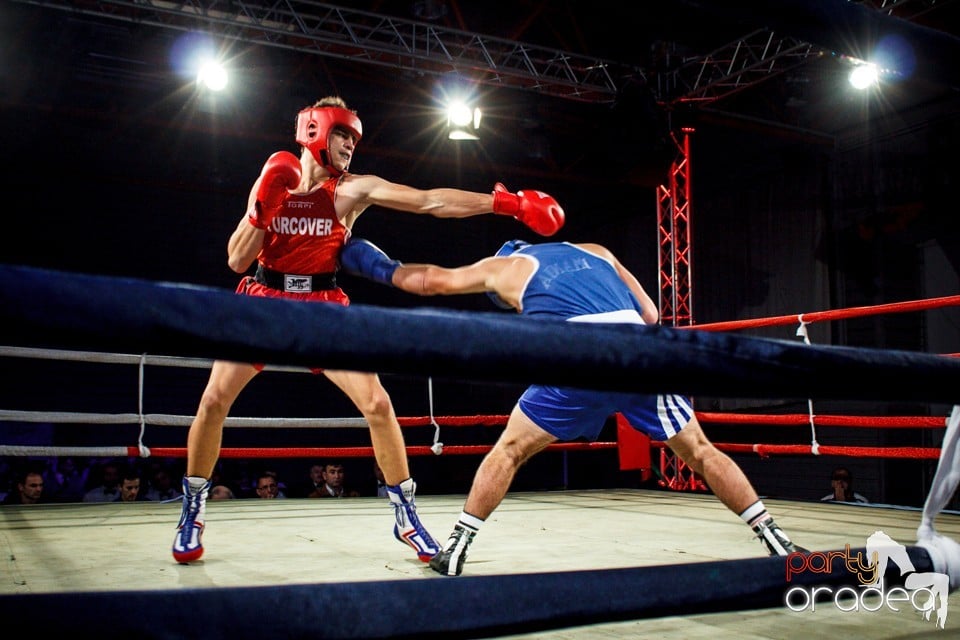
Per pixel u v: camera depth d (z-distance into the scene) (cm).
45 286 69
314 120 254
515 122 1070
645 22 822
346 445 1080
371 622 87
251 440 1022
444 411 1135
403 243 1158
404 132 1100
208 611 80
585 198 1268
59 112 924
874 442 924
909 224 895
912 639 171
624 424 580
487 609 93
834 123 976
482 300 1199
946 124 856
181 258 1032
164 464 886
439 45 864
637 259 1198
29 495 638
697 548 297
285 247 259
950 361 107
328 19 784
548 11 848
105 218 997
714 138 1110
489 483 234
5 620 72
